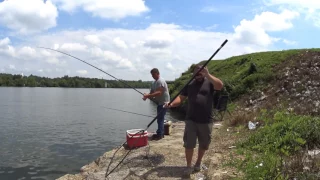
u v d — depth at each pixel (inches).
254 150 281.7
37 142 678.5
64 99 2255.2
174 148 325.7
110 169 276.4
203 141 238.2
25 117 1131.3
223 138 359.9
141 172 260.1
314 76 703.7
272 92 711.1
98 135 762.2
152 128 828.6
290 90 674.2
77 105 1673.2
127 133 342.6
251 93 767.1
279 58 938.7
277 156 246.4
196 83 239.5
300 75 740.0
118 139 711.1
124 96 2979.8
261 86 777.6
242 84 823.7
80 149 610.5
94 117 1138.7
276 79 783.7
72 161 520.1
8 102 1887.3
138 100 2165.4
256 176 198.4
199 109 234.8
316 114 405.7
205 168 252.1
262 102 674.8
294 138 273.3
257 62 988.6
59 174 449.7
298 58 871.7
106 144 659.4
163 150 318.3
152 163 280.2
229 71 1159.6
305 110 433.7
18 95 2721.5
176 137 388.5
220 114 547.8
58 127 893.2
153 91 352.5
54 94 3046.3
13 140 700.0
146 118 1099.9
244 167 227.0
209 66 1450.5
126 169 272.1
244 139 315.9
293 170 198.8
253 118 433.4
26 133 792.9
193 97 237.0
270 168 201.2
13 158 537.6
